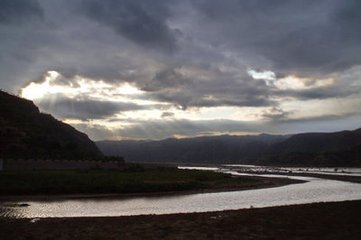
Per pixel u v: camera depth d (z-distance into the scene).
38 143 100.44
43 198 48.28
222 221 23.80
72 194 52.44
